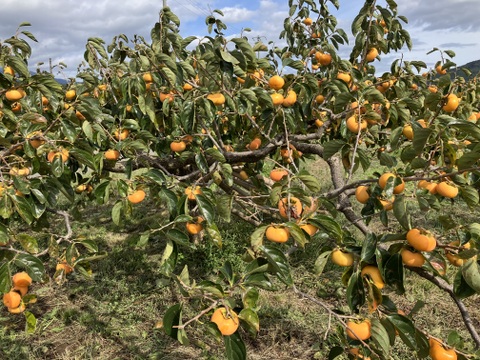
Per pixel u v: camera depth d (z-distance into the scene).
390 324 1.59
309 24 4.40
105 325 3.76
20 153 2.67
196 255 4.97
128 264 4.93
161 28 2.80
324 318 3.79
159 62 2.57
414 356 3.17
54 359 3.32
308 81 2.63
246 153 3.07
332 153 2.26
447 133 1.99
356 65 3.48
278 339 3.57
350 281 1.53
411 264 1.52
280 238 1.56
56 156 2.23
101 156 2.51
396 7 3.21
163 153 3.52
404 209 1.52
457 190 1.74
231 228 5.70
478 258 1.47
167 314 1.48
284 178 1.82
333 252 1.65
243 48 2.48
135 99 3.28
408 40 3.81
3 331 3.66
